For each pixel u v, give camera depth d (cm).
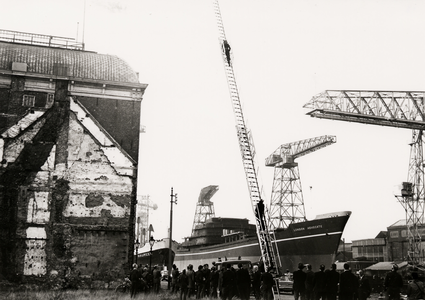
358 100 5941
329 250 5447
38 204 3541
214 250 7744
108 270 3547
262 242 3319
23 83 3697
